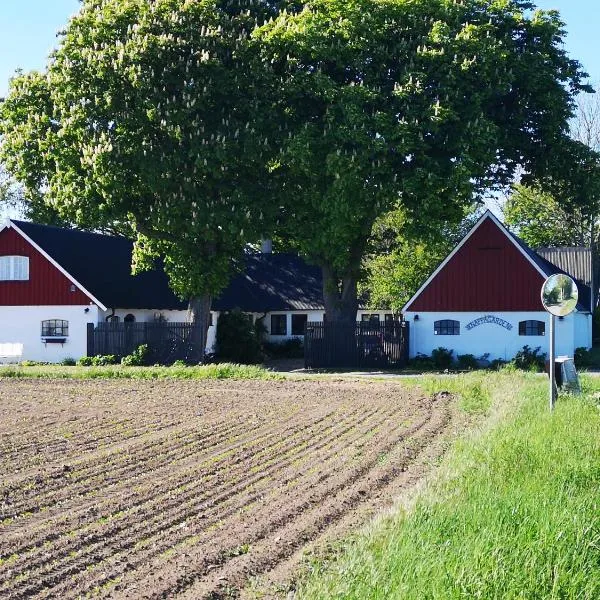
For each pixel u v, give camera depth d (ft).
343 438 56.39
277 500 38.65
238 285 181.06
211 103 124.77
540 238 240.73
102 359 135.54
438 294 136.67
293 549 31.04
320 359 138.41
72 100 124.77
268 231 129.29
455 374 110.83
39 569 29.48
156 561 30.04
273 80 124.98
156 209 125.59
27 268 146.20
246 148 122.01
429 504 31.99
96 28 127.75
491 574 23.95
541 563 25.14
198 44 123.65
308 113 128.47
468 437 51.16
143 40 120.67
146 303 149.89
